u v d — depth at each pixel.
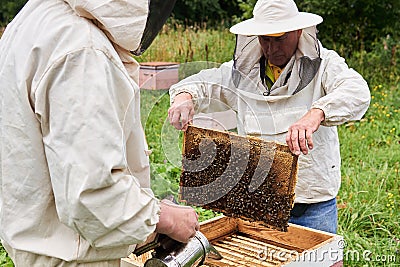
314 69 2.89
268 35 2.79
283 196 2.43
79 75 1.59
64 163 1.57
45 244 1.76
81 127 1.57
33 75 1.67
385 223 4.83
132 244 1.72
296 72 2.91
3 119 1.74
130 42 1.70
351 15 12.29
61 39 1.64
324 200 3.09
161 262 1.93
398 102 8.95
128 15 1.67
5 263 3.82
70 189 1.58
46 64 1.64
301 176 3.04
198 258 2.01
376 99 9.21
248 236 3.00
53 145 1.60
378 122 7.83
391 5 12.27
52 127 1.61
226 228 2.99
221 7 19.89
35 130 1.69
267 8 2.90
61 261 1.76
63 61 1.60
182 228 1.92
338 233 4.52
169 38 12.52
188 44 11.40
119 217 1.63
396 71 10.98
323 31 12.44
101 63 1.62
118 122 1.63
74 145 1.57
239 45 2.91
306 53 2.87
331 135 3.09
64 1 1.74
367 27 12.55
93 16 1.66
